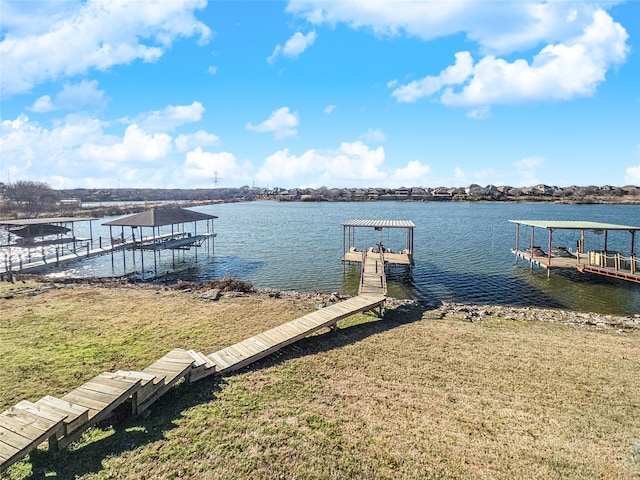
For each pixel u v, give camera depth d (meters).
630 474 5.52
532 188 163.75
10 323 12.35
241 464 5.57
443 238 43.12
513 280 23.45
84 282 20.62
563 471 5.58
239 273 26.02
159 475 5.30
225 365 8.70
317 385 8.14
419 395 7.79
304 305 14.86
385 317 13.58
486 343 10.95
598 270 23.55
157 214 28.62
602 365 9.43
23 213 63.22
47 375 8.48
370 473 5.47
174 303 15.16
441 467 5.63
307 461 5.68
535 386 8.27
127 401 7.15
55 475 5.20
